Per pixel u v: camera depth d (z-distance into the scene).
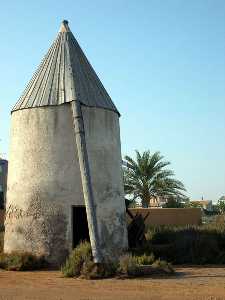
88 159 17.98
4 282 13.38
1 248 18.91
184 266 17.34
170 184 38.84
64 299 10.44
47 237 17.30
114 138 19.22
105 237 17.69
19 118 18.81
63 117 18.20
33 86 19.30
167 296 10.84
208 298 10.59
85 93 18.73
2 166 42.09
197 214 35.25
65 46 20.23
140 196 39.09
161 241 21.42
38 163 17.98
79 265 14.71
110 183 18.41
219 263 18.17
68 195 17.59
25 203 17.83
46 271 16.05
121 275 14.02
